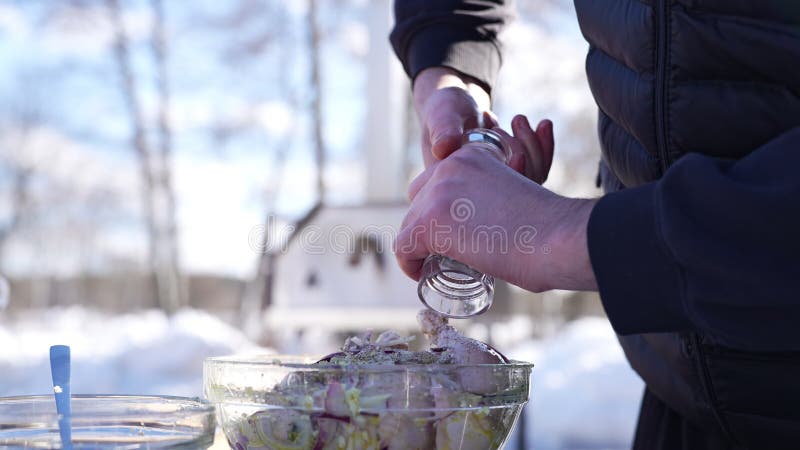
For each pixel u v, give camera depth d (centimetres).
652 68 68
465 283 66
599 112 87
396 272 217
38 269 1135
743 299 48
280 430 55
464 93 87
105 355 405
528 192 58
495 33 102
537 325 699
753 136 64
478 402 56
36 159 1120
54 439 52
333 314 220
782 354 69
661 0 66
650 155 72
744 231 47
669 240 49
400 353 62
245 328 725
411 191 69
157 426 52
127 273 1124
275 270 227
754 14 61
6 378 398
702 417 80
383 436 54
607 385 377
